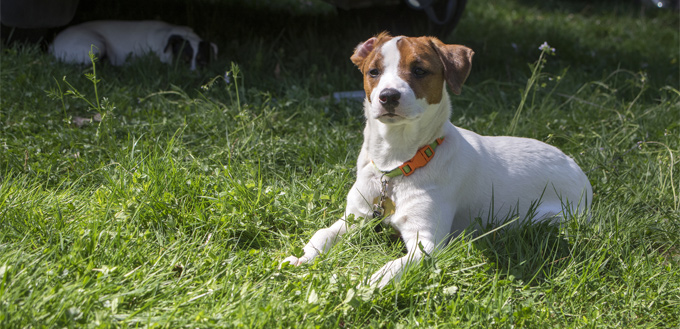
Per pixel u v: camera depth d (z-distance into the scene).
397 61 2.73
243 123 4.22
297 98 4.95
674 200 3.58
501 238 2.99
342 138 4.28
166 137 4.07
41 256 2.51
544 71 6.45
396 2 6.49
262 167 3.83
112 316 2.17
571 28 9.73
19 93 4.49
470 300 2.51
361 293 2.44
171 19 7.31
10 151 3.56
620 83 6.13
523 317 2.42
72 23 6.80
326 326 2.29
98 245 2.64
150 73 5.32
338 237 3.01
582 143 4.45
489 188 3.10
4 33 5.43
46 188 3.29
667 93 5.92
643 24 10.82
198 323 2.21
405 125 2.80
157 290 2.40
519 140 3.34
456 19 6.54
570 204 3.29
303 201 3.30
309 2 9.09
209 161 3.82
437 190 2.89
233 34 6.97
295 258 2.77
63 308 2.13
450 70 2.78
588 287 2.71
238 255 2.74
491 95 5.50
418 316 2.46
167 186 3.16
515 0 12.38
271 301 2.39
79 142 3.88
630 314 2.57
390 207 2.96
